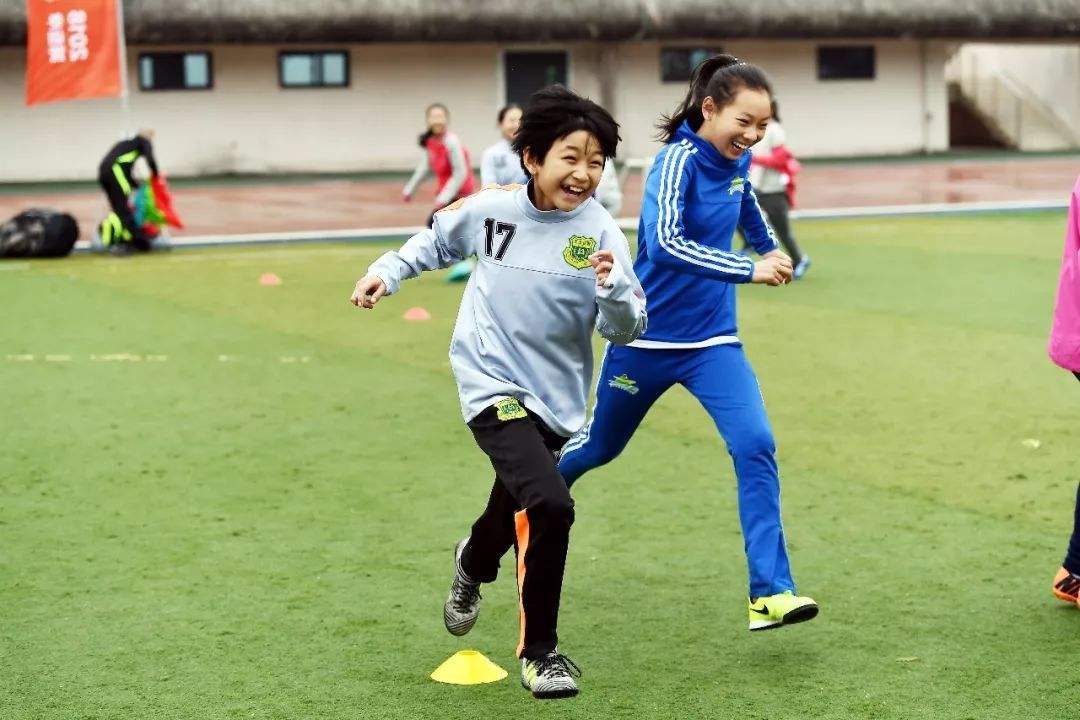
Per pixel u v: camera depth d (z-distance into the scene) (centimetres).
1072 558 830
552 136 674
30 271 2559
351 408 1412
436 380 1548
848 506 1058
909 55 5944
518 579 692
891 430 1295
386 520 1038
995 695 710
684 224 791
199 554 959
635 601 863
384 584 898
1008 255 2645
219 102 5275
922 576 898
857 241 2928
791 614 745
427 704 711
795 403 1411
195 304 2128
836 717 685
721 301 801
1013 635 795
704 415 1372
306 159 5388
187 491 1118
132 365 1644
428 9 5172
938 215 3484
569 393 726
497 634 814
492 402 702
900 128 5975
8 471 1182
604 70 5572
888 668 749
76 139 5131
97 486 1134
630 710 699
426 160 2514
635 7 5322
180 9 4962
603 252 675
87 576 914
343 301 2148
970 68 6469
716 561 938
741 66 780
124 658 774
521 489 685
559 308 705
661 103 5684
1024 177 4628
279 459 1216
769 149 2283
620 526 1017
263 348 1748
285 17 5056
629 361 805
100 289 2303
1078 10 5778
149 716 696
